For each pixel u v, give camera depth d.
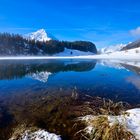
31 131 6.00
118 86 14.58
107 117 6.25
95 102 9.58
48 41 155.38
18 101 10.05
